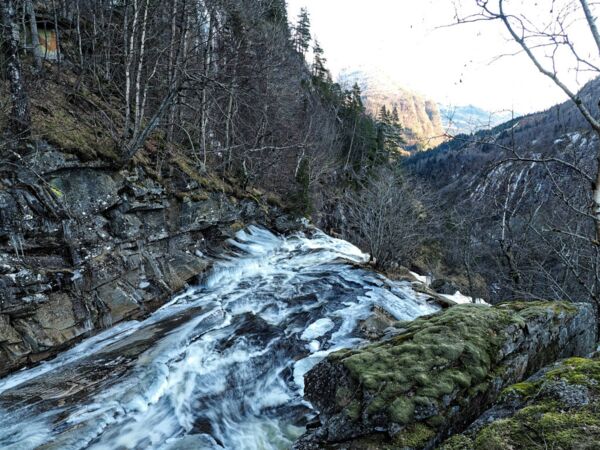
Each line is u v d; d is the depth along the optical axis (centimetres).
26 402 506
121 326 785
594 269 610
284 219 2103
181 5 1290
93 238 797
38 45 979
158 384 566
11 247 636
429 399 333
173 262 1052
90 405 500
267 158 2005
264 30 1923
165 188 1082
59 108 916
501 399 283
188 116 1711
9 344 588
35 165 703
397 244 1510
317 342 778
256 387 614
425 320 494
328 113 4369
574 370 285
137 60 1201
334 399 383
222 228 1429
